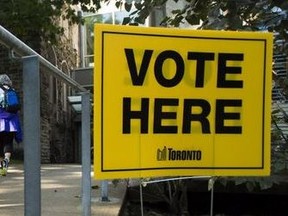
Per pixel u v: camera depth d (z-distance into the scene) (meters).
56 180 6.09
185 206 5.05
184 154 2.00
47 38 11.31
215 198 5.57
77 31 18.17
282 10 3.08
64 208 4.21
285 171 3.32
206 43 2.01
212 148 2.02
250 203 5.55
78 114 14.98
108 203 4.50
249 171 2.05
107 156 1.92
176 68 1.99
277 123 3.60
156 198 5.16
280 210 5.50
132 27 1.94
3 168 6.54
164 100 1.98
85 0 8.11
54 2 9.92
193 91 2.00
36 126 1.75
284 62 3.86
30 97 1.75
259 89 2.05
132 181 5.07
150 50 1.96
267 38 2.04
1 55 9.73
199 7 3.37
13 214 3.92
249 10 3.18
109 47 1.92
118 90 1.93
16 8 10.02
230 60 2.02
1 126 6.63
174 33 1.98
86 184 3.30
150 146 1.98
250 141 2.05
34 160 1.75
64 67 15.04
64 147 14.26
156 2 3.37
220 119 2.03
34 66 1.75
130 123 1.95
